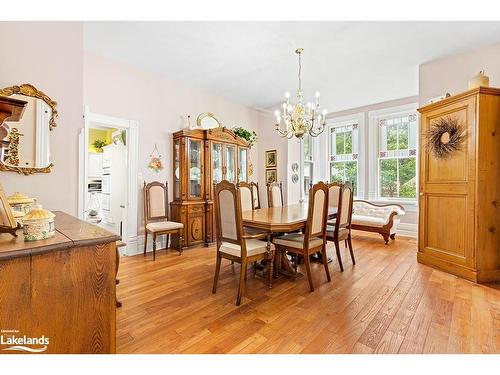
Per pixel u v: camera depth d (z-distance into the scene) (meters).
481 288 2.54
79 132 2.32
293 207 3.98
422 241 3.32
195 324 1.94
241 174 5.12
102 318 1.21
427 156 3.22
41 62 2.13
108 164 5.07
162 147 4.23
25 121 2.04
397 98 5.20
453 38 3.10
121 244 1.92
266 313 2.11
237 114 5.52
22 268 1.03
